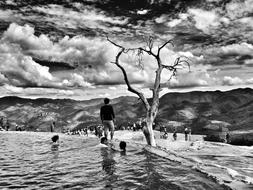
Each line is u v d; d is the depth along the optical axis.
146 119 17.50
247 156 12.23
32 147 16.12
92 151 13.09
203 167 8.30
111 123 16.05
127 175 7.48
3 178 7.54
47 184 6.74
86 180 7.03
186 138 44.25
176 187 6.11
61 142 19.17
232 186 6.00
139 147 14.04
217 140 48.25
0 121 61.19
